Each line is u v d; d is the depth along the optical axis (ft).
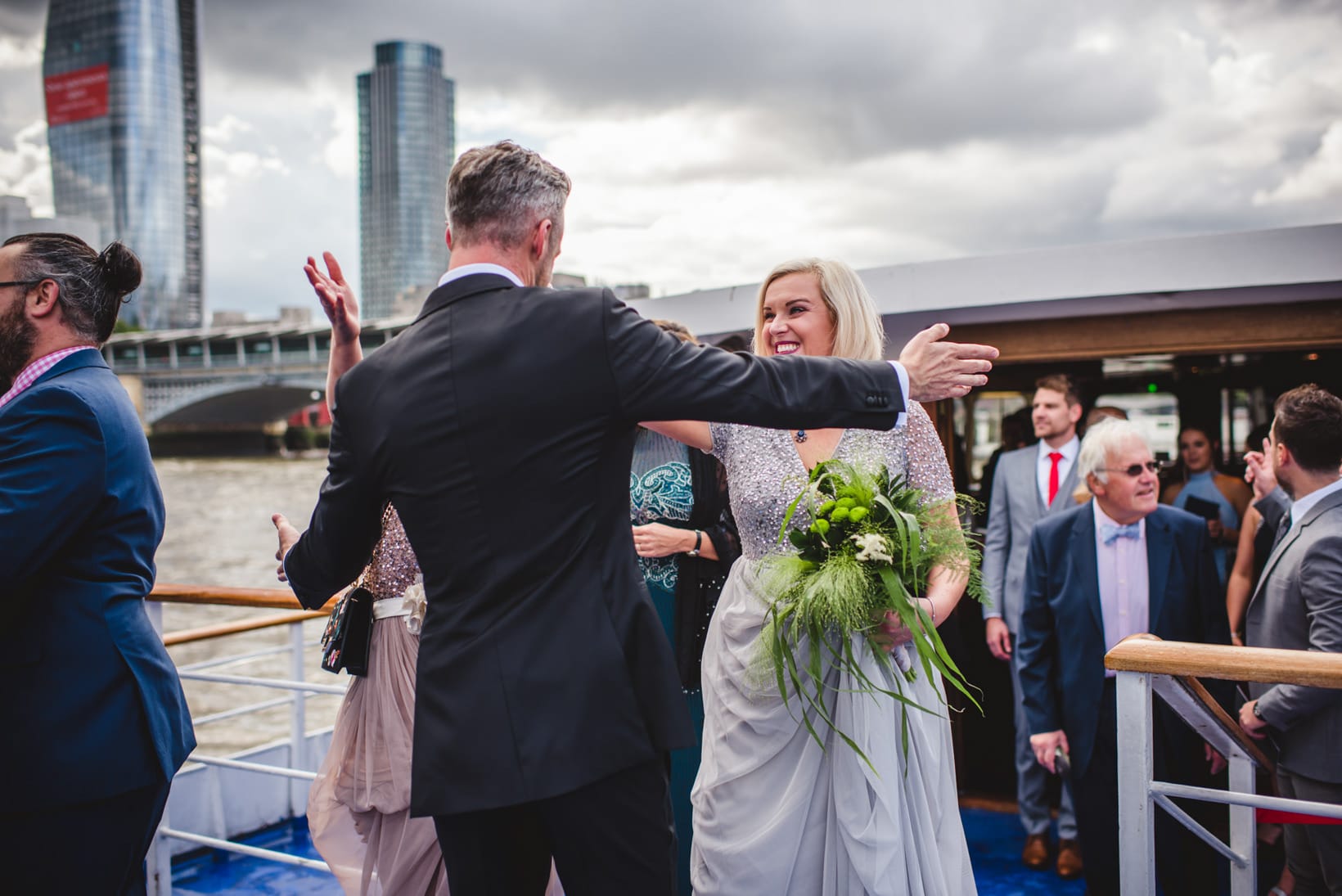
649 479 8.50
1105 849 8.70
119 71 554.87
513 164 4.99
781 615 5.83
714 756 6.39
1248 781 6.32
